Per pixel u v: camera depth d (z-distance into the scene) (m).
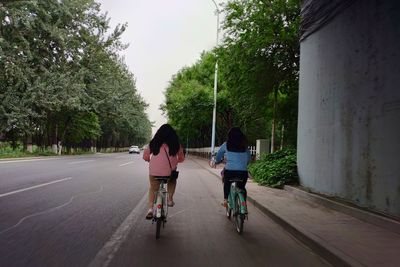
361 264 5.35
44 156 40.78
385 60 8.42
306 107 13.78
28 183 14.45
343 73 10.56
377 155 8.71
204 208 10.75
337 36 10.99
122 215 9.12
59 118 48.91
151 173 7.39
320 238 6.84
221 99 39.56
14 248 6.15
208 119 46.09
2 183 14.28
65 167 23.62
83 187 14.01
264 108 21.34
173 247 6.52
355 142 9.79
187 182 18.33
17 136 39.56
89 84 44.88
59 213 9.03
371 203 8.95
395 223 7.43
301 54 14.52
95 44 43.78
